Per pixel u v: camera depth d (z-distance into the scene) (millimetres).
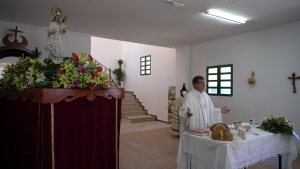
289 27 4645
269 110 4961
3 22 4703
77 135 1739
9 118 2219
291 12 4020
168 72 8523
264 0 3498
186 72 7078
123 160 4094
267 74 5020
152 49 9453
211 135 2418
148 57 9742
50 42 2504
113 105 2000
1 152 2449
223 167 2203
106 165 1941
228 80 5875
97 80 1781
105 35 5895
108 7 3840
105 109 1936
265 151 2670
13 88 2041
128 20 4574
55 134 1611
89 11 4047
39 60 1915
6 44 4230
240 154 2328
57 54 2510
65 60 1898
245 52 5480
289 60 4629
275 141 2852
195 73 6906
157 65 9148
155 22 4699
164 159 4168
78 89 1721
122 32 5559
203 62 6637
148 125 7930
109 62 11641
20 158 1971
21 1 3609
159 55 9031
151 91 9500
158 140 5633
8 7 3887
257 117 5191
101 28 5211
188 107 3049
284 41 4723
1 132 2453
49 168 1578
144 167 3754
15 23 4840
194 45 6961
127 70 11398
